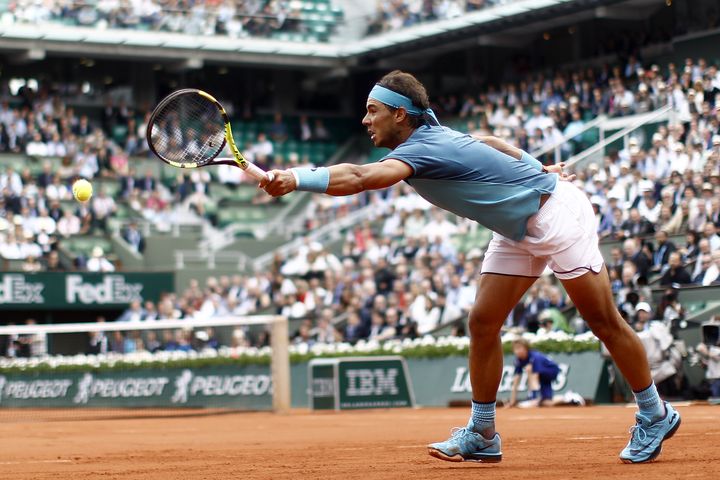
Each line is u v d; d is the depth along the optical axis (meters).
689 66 47.50
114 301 53.88
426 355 38.16
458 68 66.88
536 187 10.99
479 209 10.93
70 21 61.19
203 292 54.62
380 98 10.95
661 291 35.50
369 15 66.00
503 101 58.50
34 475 12.19
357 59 66.69
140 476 11.62
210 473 11.68
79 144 60.84
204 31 63.84
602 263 11.34
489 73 64.88
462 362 37.59
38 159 59.09
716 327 32.12
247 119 68.50
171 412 37.94
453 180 10.88
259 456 14.55
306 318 47.72
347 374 36.53
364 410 36.44
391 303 43.81
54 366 40.69
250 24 65.00
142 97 67.00
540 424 22.25
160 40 62.66
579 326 36.59
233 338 40.84
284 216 62.56
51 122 61.12
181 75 68.56
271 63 65.56
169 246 57.53
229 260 57.34
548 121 52.22
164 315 49.81
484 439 11.86
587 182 44.53
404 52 64.56
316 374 37.44
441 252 46.91
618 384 35.25
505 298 11.57
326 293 48.81
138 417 35.25
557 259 11.15
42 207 55.47
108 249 56.84
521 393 35.59
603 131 47.75
